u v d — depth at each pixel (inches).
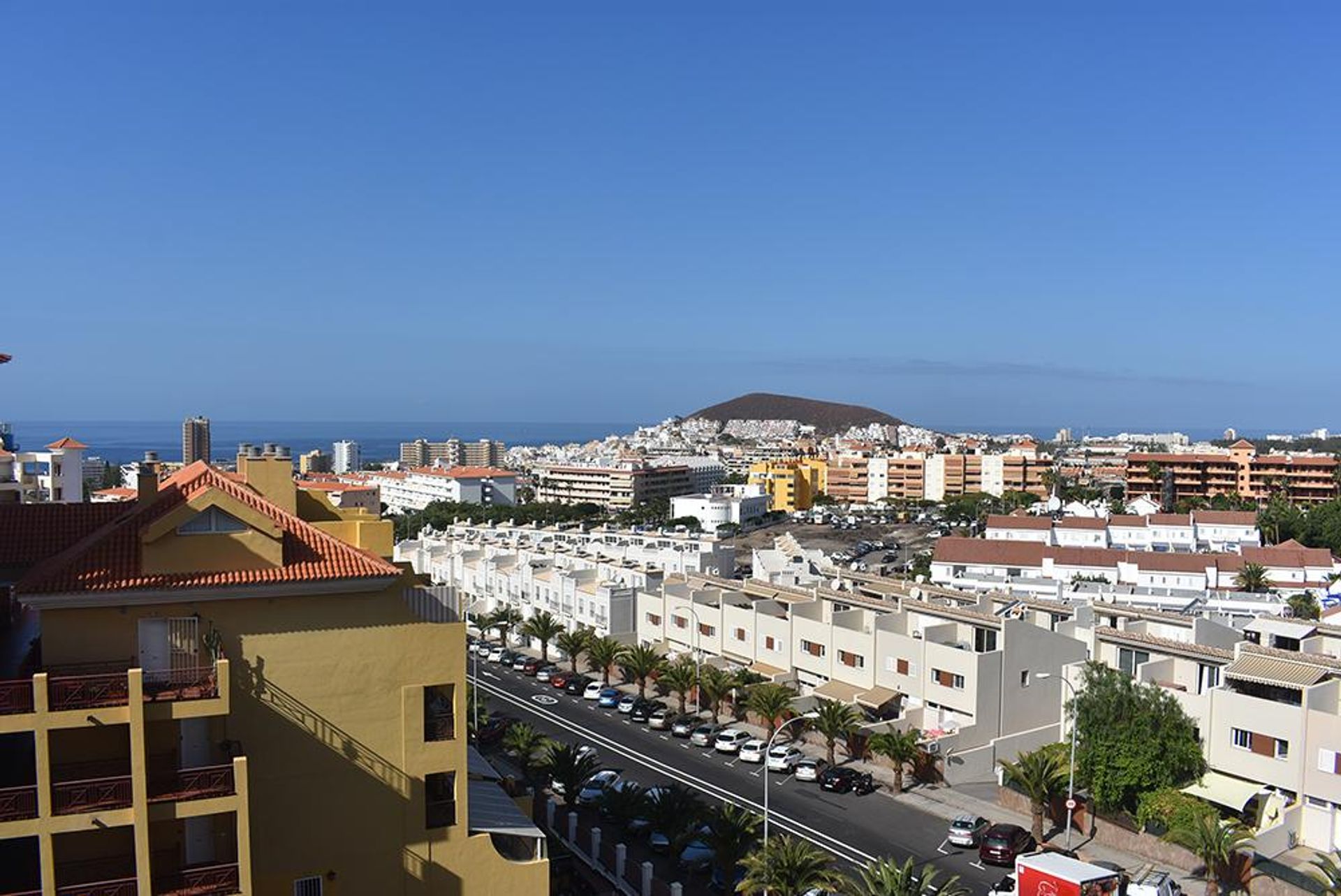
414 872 1434.5
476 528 7180.1
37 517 1696.6
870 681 3312.0
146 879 1175.6
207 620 1325.0
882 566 7509.8
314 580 1357.0
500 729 3267.7
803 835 2433.6
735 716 3486.7
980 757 2878.9
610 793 2324.1
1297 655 2481.5
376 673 1412.4
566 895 2026.3
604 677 4104.3
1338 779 2217.0
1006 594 4293.8
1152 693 2472.9
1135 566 5812.0
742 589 4089.6
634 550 5684.1
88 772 1263.5
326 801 1387.8
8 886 1226.0
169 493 1494.8
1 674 1348.4
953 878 1962.4
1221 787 2388.0
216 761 1326.3
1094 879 1689.2
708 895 2105.1
